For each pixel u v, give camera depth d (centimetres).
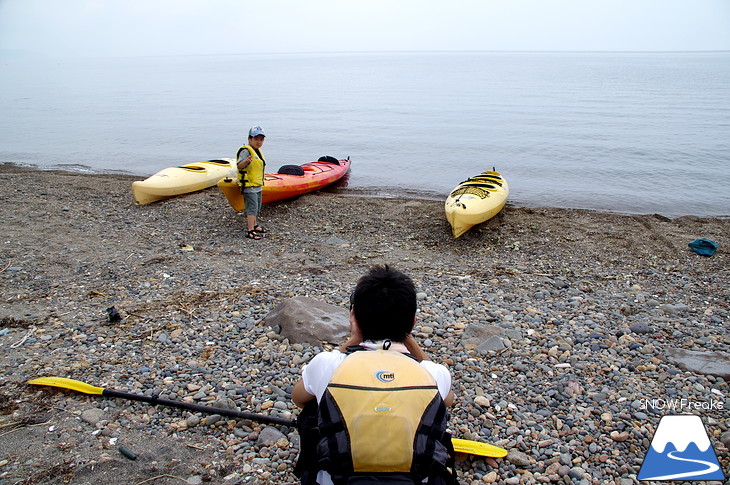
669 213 1416
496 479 359
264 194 1218
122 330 579
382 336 232
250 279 769
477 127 2875
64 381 452
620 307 689
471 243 1041
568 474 366
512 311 668
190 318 613
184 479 346
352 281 777
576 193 1603
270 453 375
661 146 2278
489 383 486
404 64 15838
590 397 466
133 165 2009
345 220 1186
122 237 973
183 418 417
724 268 899
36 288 707
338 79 8075
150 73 11550
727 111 3472
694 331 615
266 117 3384
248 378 478
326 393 208
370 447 193
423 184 1725
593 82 6638
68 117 3372
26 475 343
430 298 700
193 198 1311
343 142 2470
